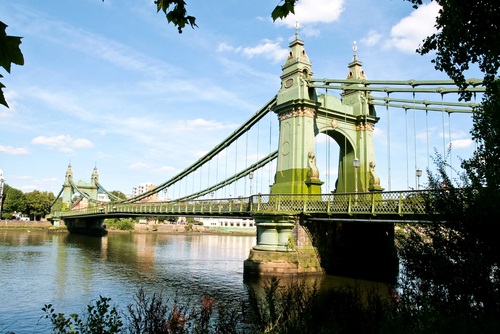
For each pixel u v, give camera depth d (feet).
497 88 28.84
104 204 210.59
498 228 26.71
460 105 73.15
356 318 27.91
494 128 30.19
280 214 84.89
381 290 68.03
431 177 31.50
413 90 79.20
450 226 28.96
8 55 8.17
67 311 58.75
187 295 69.67
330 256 90.94
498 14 26.07
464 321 23.95
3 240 190.39
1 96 8.45
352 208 74.43
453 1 26.96
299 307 29.89
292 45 100.68
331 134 104.78
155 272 99.55
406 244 31.19
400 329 24.80
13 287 76.74
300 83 95.86
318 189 93.30
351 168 105.60
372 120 106.63
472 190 29.19
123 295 69.82
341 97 112.06
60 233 274.77
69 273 94.63
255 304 31.96
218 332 29.53
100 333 26.55
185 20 17.51
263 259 84.89
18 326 51.31
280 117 100.07
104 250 158.81
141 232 378.53
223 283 82.69
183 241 255.50
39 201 357.82
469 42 27.99
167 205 130.11
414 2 28.35
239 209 97.55
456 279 26.63
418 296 28.71
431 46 30.89
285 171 95.09
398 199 64.85
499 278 26.50
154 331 27.91
